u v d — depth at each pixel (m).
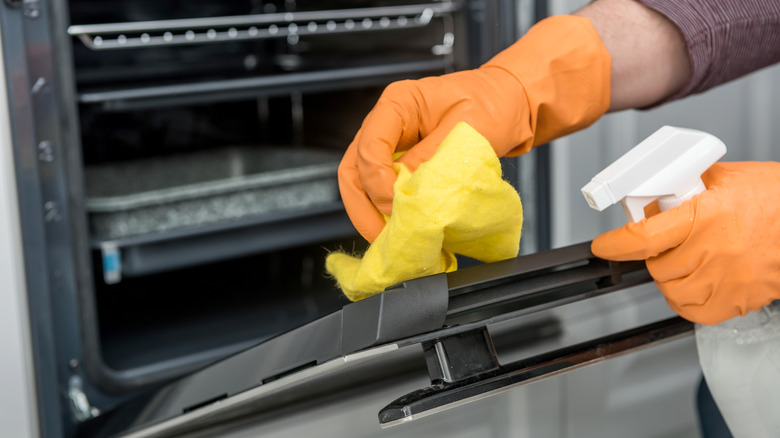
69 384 0.81
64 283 0.78
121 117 1.26
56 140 0.75
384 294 0.41
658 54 0.65
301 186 1.01
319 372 0.47
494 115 0.54
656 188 0.46
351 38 1.25
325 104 1.31
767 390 0.53
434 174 0.39
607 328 1.06
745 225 0.48
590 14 0.67
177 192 0.92
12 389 0.75
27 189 0.73
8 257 0.72
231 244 0.95
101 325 1.07
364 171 0.48
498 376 0.48
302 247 1.44
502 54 0.60
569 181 0.99
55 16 0.73
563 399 0.99
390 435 0.89
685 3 0.62
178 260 0.91
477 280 0.45
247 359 0.53
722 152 0.47
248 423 0.80
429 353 0.49
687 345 1.10
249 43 1.37
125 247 0.88
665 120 1.05
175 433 0.77
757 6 0.62
